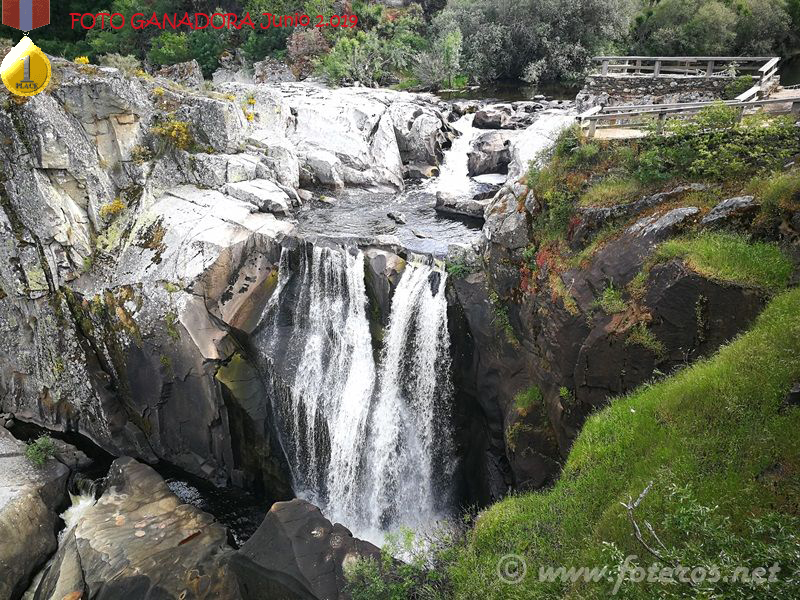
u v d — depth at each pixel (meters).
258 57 42.28
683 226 12.02
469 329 16.61
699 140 13.11
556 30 37.16
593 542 9.26
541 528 10.33
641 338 11.60
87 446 21.11
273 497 19.78
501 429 16.78
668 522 7.41
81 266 20.39
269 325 19.08
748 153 12.52
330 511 19.16
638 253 12.28
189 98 22.62
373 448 18.23
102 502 16.52
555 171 15.12
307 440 18.91
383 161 25.92
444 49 36.09
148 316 19.25
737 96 17.89
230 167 21.88
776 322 9.89
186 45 43.72
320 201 23.91
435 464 17.98
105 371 20.58
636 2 38.16
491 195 22.75
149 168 21.53
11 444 19.28
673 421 10.06
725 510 8.29
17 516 16.69
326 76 36.66
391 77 38.03
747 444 8.91
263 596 12.36
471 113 30.66
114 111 20.73
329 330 18.70
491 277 16.17
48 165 19.27
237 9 45.25
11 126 18.92
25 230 19.86
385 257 17.84
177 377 19.31
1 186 19.52
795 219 10.84
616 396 12.32
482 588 9.87
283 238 19.27
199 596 13.66
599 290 12.73
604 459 10.45
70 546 15.58
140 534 15.40
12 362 21.41
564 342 13.31
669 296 11.29
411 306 17.34
